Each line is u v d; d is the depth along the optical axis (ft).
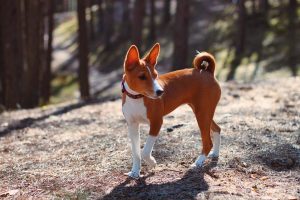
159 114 14.94
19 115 31.01
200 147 19.13
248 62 66.13
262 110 26.18
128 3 104.99
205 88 16.10
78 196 14.97
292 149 18.66
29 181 16.92
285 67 60.29
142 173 16.63
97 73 84.12
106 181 16.21
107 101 33.27
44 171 17.87
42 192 15.79
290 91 32.37
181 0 46.80
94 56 94.22
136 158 16.15
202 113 16.24
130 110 14.98
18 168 18.40
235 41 76.28
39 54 44.52
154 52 14.44
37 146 21.58
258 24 81.35
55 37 114.11
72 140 21.97
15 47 46.44
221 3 103.81
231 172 16.46
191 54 77.82
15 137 23.86
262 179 15.94
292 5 86.02
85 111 29.71
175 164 17.43
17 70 46.57
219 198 14.02
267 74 58.75
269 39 73.72
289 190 14.93
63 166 18.25
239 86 35.17
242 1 70.69
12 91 44.86
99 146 20.35
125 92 14.99
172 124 23.06
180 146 19.33
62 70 89.71
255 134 20.72
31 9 43.47
